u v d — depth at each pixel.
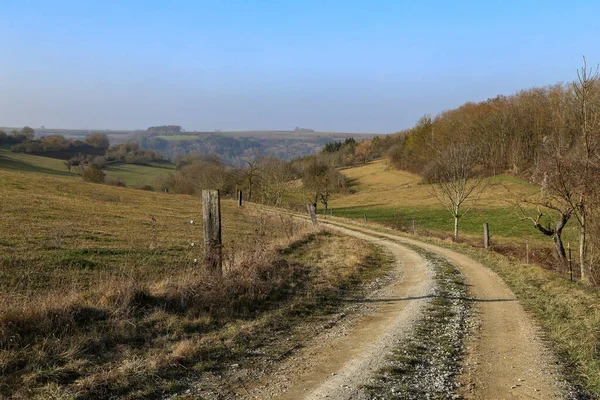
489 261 21.00
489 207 53.59
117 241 19.59
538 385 6.63
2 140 110.00
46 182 43.03
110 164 111.62
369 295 13.22
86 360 6.60
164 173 104.31
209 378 6.57
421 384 6.56
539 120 61.19
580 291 13.91
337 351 7.97
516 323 10.35
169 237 22.28
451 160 38.09
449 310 11.42
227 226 28.88
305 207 65.12
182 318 8.88
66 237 19.08
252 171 71.38
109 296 8.94
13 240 17.12
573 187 19.89
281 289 12.12
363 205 70.88
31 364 6.25
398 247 26.70
